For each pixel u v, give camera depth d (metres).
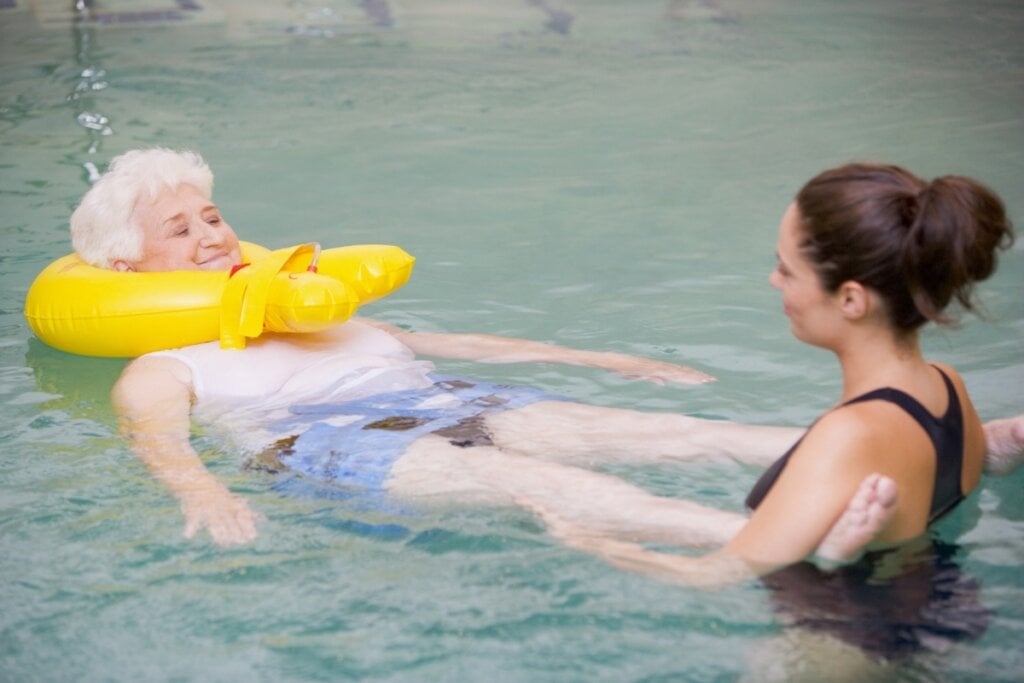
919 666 2.51
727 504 3.25
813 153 6.99
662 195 6.38
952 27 9.99
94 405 3.99
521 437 3.59
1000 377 4.07
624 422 3.66
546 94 8.39
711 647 2.62
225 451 3.60
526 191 6.51
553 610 2.78
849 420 2.73
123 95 8.30
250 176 6.77
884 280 2.71
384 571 2.97
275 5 10.89
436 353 4.38
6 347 4.48
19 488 3.43
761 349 4.45
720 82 8.59
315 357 4.01
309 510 3.28
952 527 3.01
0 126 7.60
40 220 5.96
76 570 3.02
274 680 2.59
